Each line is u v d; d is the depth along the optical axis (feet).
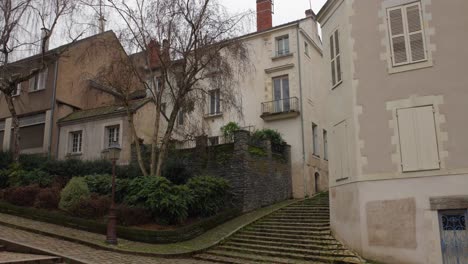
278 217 49.26
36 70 63.36
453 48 34.32
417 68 35.17
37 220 45.73
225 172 58.08
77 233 41.14
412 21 36.19
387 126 35.42
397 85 35.65
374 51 37.06
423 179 33.32
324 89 82.12
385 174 34.78
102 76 53.16
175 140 60.23
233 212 53.21
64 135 72.43
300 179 67.92
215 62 52.08
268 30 75.15
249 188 57.11
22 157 62.54
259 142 63.05
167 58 51.98
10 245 32.17
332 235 40.45
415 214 33.09
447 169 32.71
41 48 65.72
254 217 51.34
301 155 68.69
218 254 38.70
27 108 76.07
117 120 67.46
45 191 49.01
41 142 73.41
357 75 37.42
